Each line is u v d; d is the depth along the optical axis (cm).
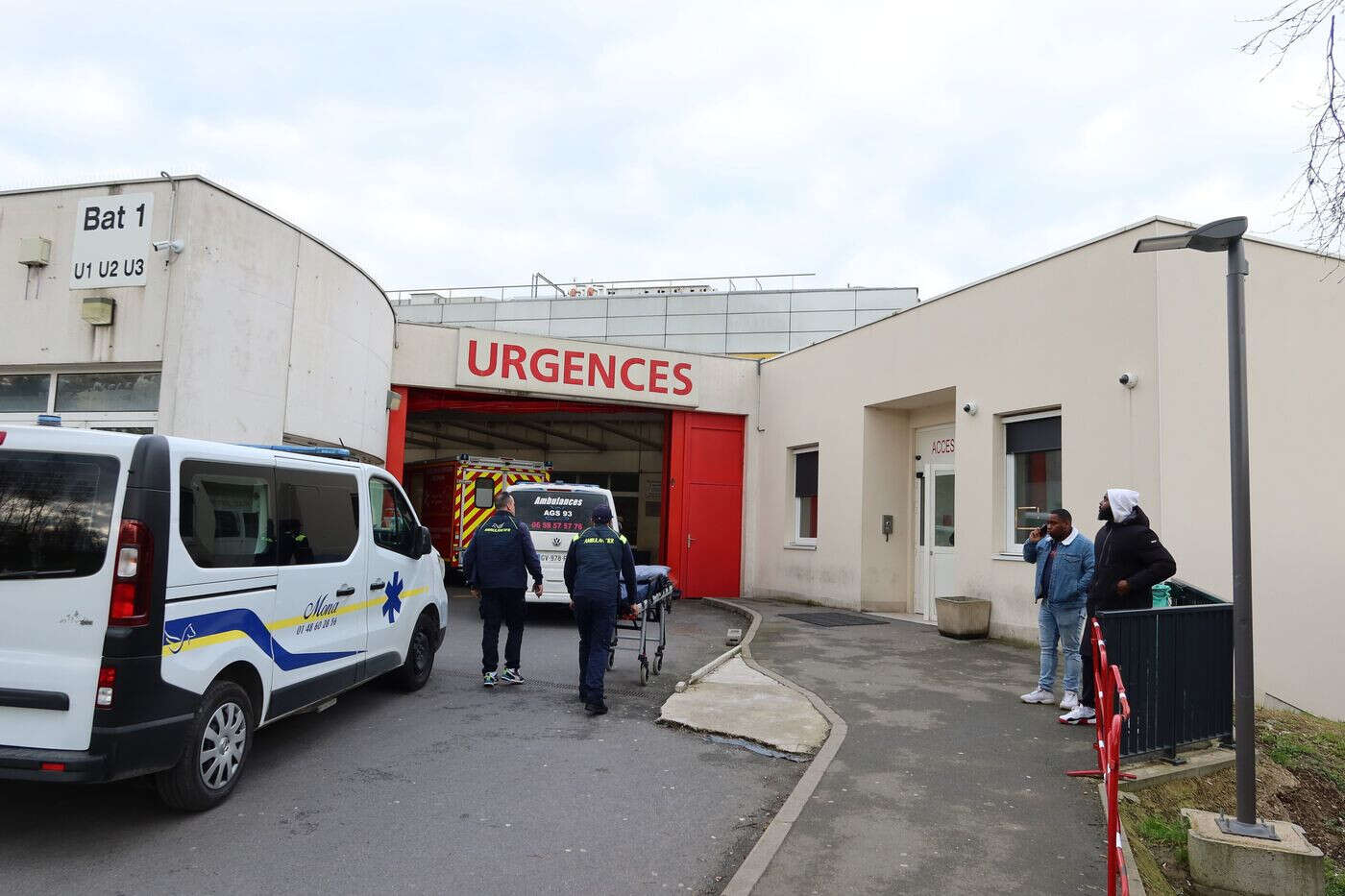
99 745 421
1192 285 966
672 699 776
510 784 551
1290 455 1011
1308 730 835
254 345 1041
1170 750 620
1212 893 459
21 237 1001
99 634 430
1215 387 967
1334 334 1059
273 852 438
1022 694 814
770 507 1736
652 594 912
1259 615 971
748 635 1172
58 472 448
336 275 1216
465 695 791
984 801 530
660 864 438
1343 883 592
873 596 1438
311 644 598
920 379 1315
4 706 427
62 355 975
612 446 2481
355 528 671
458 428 2459
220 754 498
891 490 1462
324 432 1186
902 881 420
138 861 423
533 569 837
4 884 396
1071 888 415
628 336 2862
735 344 2788
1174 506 927
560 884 411
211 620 486
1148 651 611
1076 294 1047
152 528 445
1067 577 743
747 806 524
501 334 1602
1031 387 1106
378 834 465
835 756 617
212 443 513
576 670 927
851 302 2727
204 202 976
